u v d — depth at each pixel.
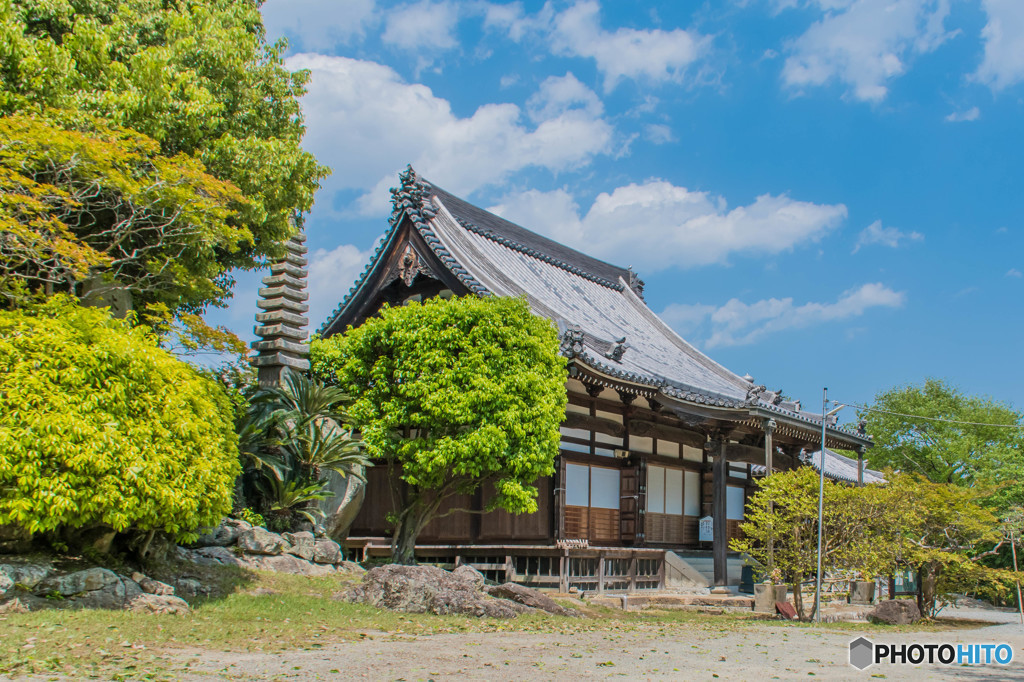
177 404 14.42
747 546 24.31
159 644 11.63
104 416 13.23
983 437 52.56
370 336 23.00
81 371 13.28
